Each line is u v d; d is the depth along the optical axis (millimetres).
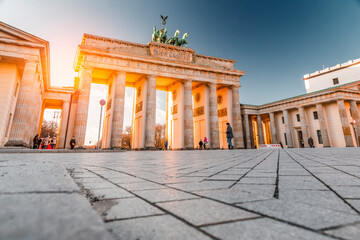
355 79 50094
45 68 28547
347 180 2527
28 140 25188
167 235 1038
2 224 627
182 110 39250
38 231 590
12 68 24531
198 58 42312
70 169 3959
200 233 1061
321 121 41000
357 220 1217
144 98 36250
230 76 43438
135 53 36281
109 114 35188
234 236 1012
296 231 1061
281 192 1982
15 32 23016
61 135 33844
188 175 3299
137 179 2891
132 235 1035
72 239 558
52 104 40781
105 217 1317
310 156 7516
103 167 4586
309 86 59719
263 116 55969
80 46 30625
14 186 1319
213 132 38875
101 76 38000
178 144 38688
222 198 1778
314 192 1950
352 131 41062
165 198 1805
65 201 1029
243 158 7574
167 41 45625
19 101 22484
